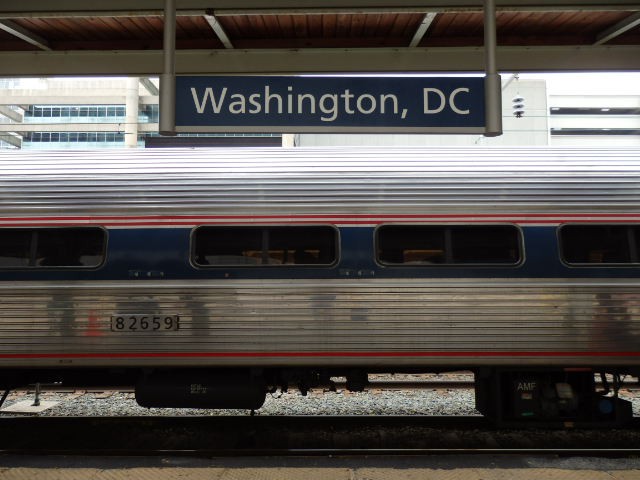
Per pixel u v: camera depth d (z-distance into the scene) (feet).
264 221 17.35
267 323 16.97
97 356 17.02
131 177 17.85
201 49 20.01
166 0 13.20
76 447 18.04
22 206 17.54
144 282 17.15
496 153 18.52
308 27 18.78
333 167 17.94
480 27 18.86
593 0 16.47
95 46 20.06
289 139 81.15
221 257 17.29
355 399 24.31
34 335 17.06
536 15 17.71
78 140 173.17
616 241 17.37
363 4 16.60
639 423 20.18
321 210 17.35
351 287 17.01
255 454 16.75
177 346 16.97
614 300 17.03
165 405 17.89
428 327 16.88
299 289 17.01
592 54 19.86
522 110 54.24
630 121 153.28
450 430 19.69
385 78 13.25
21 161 18.39
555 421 17.98
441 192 17.48
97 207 17.51
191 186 17.67
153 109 165.58
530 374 18.21
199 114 13.02
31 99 173.88
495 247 17.29
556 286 17.02
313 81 13.17
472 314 16.92
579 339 16.90
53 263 17.37
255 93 13.10
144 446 18.11
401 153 18.51
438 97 13.23
